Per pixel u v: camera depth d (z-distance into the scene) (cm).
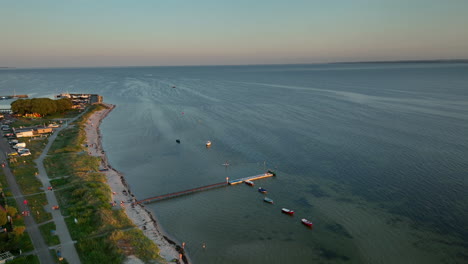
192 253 6969
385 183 10012
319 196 9506
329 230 7781
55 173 10600
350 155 12581
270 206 9081
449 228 7575
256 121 18988
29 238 6744
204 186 10362
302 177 10888
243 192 10000
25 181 9806
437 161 11462
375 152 12756
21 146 13262
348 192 9619
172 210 8906
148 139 15888
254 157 12962
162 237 7488
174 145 14788
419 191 9350
